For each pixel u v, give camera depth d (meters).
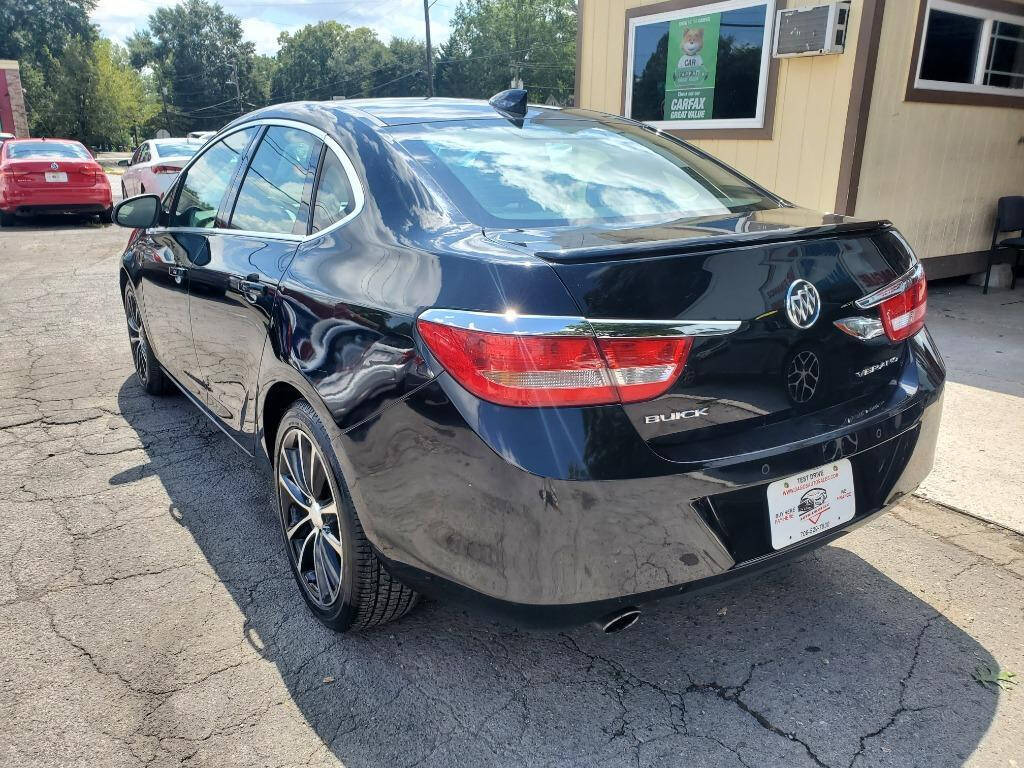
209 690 2.25
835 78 6.09
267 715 2.15
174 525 3.20
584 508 1.74
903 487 2.26
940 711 2.13
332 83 97.06
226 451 3.93
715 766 1.96
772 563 2.00
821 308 2.01
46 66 65.81
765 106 6.66
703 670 2.32
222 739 2.06
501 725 2.12
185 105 98.75
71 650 2.41
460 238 2.08
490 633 2.51
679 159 2.88
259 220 2.96
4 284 8.20
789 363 1.98
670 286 1.79
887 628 2.50
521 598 1.82
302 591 2.60
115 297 7.55
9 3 66.94
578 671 2.33
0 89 37.81
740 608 2.62
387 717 2.14
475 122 2.76
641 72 7.85
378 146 2.49
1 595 2.70
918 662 2.33
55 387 4.90
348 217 2.44
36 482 3.58
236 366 2.91
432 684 2.27
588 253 1.77
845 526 2.12
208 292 3.10
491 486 1.77
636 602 1.85
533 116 2.94
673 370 1.77
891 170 6.34
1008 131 7.05
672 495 1.80
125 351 5.71
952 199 6.85
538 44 80.38
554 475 1.72
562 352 1.70
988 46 6.58
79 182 12.91
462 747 2.04
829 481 2.05
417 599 2.40
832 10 5.86
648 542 1.81
